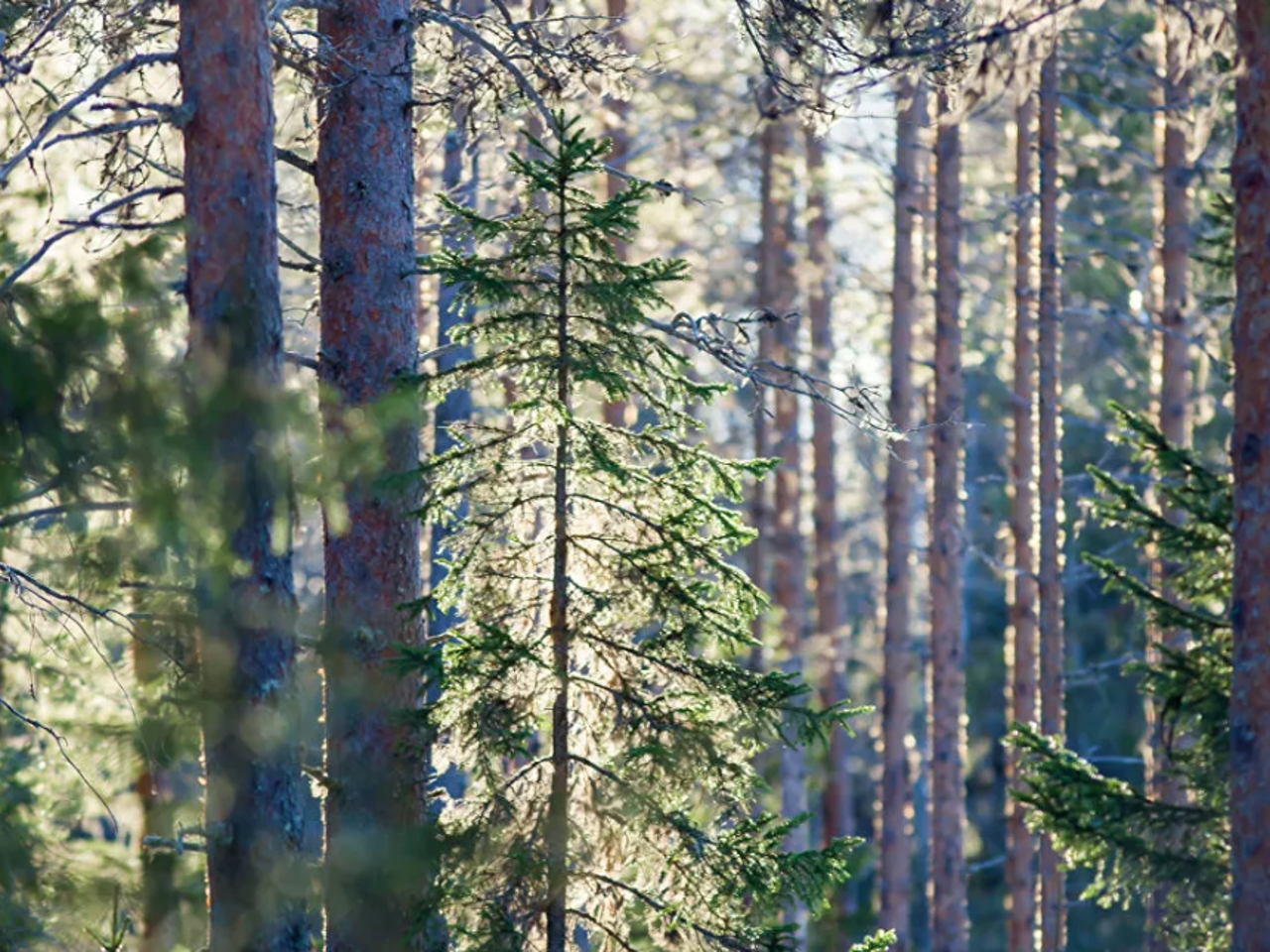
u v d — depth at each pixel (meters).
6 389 7.27
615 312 10.88
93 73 12.77
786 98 14.38
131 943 9.55
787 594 28.73
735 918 11.11
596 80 16.56
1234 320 13.59
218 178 9.95
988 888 40.06
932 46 13.25
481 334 11.16
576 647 11.39
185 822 10.46
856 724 45.78
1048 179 23.89
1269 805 13.41
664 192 11.95
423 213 19.20
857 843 11.05
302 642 10.26
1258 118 13.28
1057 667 24.00
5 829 8.72
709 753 10.94
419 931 10.55
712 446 34.09
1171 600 21.22
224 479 8.06
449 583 11.55
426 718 11.23
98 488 8.24
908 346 26.55
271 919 9.61
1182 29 16.03
